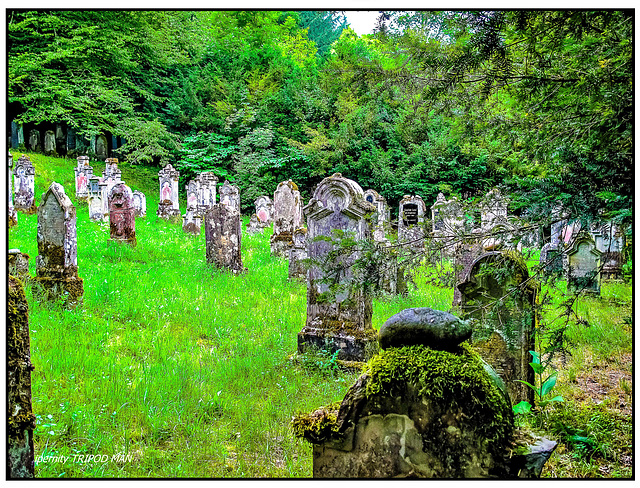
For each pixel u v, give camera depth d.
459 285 5.00
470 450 2.66
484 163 24.41
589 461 3.86
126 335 6.74
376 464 2.86
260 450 4.09
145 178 31.30
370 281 4.53
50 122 30.22
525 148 4.54
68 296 7.64
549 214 3.70
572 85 4.18
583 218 3.52
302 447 4.10
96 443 3.99
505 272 4.36
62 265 7.80
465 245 7.29
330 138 30.48
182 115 32.62
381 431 2.84
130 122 29.72
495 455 2.62
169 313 7.66
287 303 8.82
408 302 9.02
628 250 4.11
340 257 6.34
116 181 20.98
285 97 32.31
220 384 5.30
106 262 10.99
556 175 3.74
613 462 3.82
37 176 24.27
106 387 4.95
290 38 15.55
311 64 31.20
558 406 4.76
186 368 5.58
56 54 25.06
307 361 6.11
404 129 6.10
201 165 31.55
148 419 4.40
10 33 25.25
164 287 9.32
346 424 2.89
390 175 28.25
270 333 7.18
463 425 2.67
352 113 28.84
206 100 33.47
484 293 4.86
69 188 24.50
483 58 4.12
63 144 30.80
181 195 32.19
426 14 4.09
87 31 25.33
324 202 6.62
